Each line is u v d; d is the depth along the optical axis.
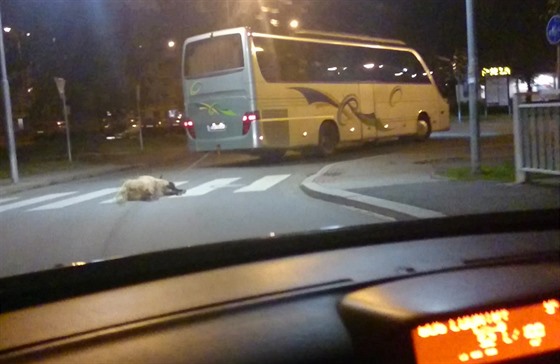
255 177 22.19
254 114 24.91
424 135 33.00
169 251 3.55
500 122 44.28
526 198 13.12
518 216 4.12
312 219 13.53
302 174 22.38
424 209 12.66
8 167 33.12
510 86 56.22
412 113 32.03
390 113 30.75
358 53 29.27
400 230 3.86
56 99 48.34
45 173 29.20
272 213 14.48
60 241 12.54
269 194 17.67
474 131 17.03
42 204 18.56
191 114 26.12
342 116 28.27
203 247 3.61
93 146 48.69
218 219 14.01
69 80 48.00
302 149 27.47
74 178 27.16
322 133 27.52
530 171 14.59
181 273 3.24
